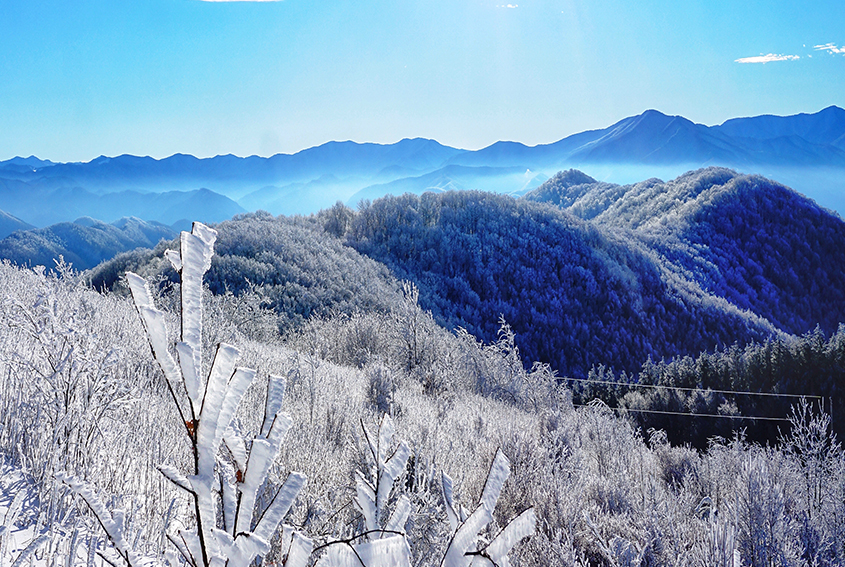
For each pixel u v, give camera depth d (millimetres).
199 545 744
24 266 6066
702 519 5246
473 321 76812
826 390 36000
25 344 3451
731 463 7914
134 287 698
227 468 934
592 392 39781
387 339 15781
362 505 1060
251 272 42312
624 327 87562
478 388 15414
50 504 1861
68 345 2562
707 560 3867
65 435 2355
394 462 1124
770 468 7125
